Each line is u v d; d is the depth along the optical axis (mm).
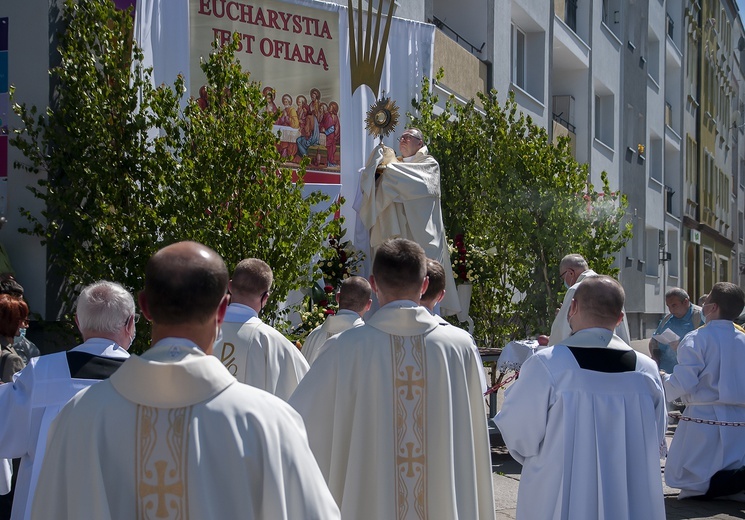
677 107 29453
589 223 10312
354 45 9703
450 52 12758
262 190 6547
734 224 43375
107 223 6609
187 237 6371
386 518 3178
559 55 18672
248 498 1818
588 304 3754
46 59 7195
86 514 1790
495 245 10195
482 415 3488
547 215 10086
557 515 3551
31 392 3098
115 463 1825
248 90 6793
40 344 7270
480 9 14328
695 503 6621
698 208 32562
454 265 9438
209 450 1821
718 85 37125
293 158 9320
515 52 16312
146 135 6723
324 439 3279
